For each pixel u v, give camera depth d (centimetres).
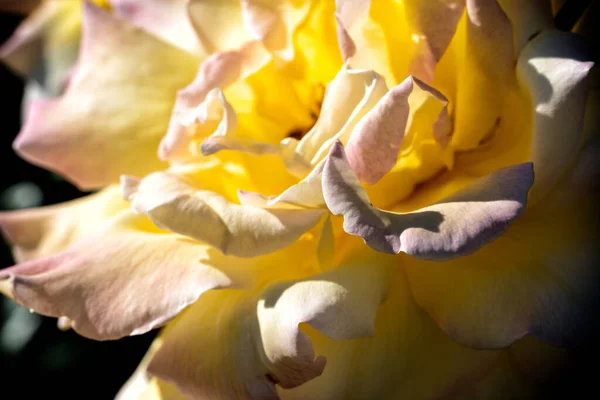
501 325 15
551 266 15
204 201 16
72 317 16
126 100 18
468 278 15
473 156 16
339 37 15
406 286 16
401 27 15
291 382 15
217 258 16
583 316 15
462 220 14
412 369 16
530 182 14
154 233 17
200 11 17
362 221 14
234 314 16
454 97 16
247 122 17
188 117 16
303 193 15
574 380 16
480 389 16
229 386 15
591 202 15
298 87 17
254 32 16
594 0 16
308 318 14
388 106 15
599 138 15
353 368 16
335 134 16
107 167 18
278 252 16
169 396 17
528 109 15
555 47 15
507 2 15
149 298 16
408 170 16
